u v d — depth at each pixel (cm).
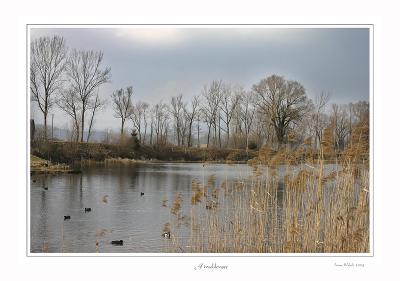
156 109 6134
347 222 1552
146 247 1772
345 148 1650
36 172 4241
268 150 1745
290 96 4231
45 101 5341
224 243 1666
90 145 5684
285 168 1731
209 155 5641
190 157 6000
